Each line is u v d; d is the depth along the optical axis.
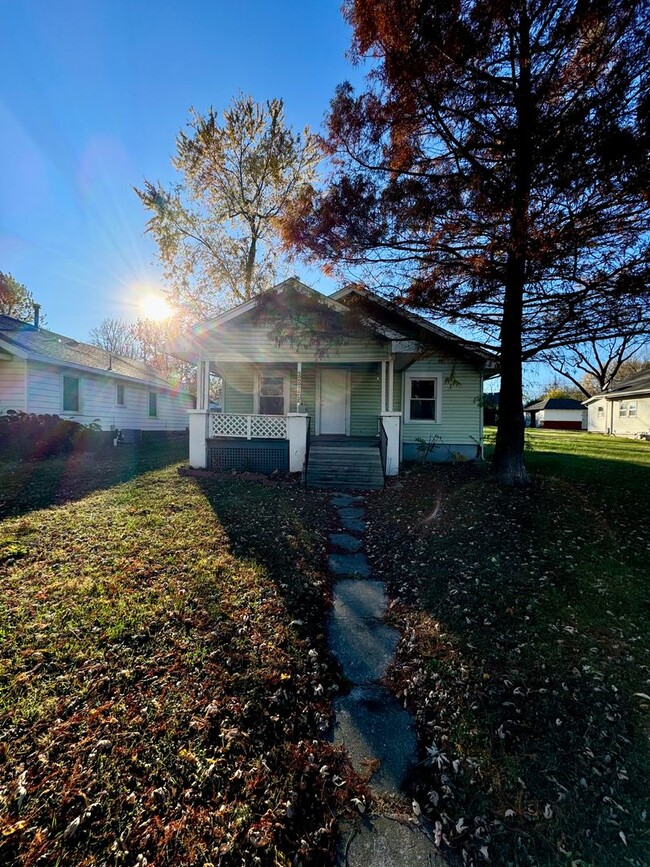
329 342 8.26
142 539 4.89
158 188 17.36
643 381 22.36
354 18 5.48
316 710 2.54
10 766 1.97
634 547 4.88
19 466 9.33
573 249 5.72
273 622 3.36
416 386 12.08
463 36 5.21
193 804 1.87
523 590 3.93
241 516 5.99
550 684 2.72
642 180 4.90
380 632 3.44
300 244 6.77
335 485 8.38
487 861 1.72
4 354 11.62
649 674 2.79
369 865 1.71
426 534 5.53
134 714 2.31
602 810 1.91
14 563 4.11
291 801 1.95
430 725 2.45
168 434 21.05
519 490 7.28
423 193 5.99
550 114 5.38
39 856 1.61
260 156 17.19
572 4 4.84
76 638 2.92
